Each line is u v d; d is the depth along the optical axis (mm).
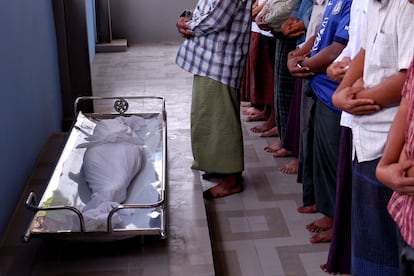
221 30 2637
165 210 2207
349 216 2080
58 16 3605
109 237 2020
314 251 2443
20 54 2676
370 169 1608
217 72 2695
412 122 1276
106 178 2344
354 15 1867
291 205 2857
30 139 2807
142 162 2623
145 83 5234
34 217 2088
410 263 1325
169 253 2102
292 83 3242
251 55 3773
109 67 5863
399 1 1425
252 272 2309
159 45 6996
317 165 2395
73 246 2121
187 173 2861
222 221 2713
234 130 2820
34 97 2947
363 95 1557
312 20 2432
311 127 2516
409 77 1333
